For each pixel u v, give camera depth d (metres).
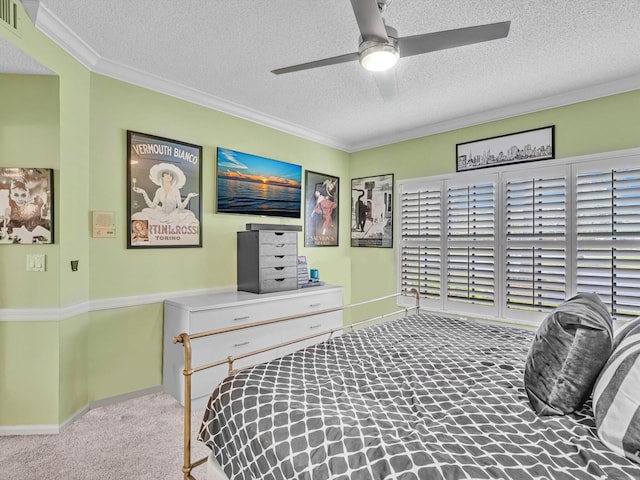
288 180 3.80
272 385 1.43
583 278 2.82
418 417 1.20
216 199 3.20
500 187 3.30
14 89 2.13
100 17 2.00
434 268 3.73
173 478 1.76
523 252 3.13
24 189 2.13
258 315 2.94
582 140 2.88
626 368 1.02
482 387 1.40
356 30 2.11
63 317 2.20
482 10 1.91
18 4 1.84
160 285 2.82
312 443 1.06
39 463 1.87
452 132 3.66
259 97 3.10
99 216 2.49
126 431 2.19
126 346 2.64
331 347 1.95
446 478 0.86
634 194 2.62
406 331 2.30
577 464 0.93
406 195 3.99
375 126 3.82
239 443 1.23
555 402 1.19
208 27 2.09
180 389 2.59
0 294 2.13
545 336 1.24
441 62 2.45
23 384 2.15
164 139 2.84
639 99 2.63
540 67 2.52
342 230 4.49
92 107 2.47
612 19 1.97
